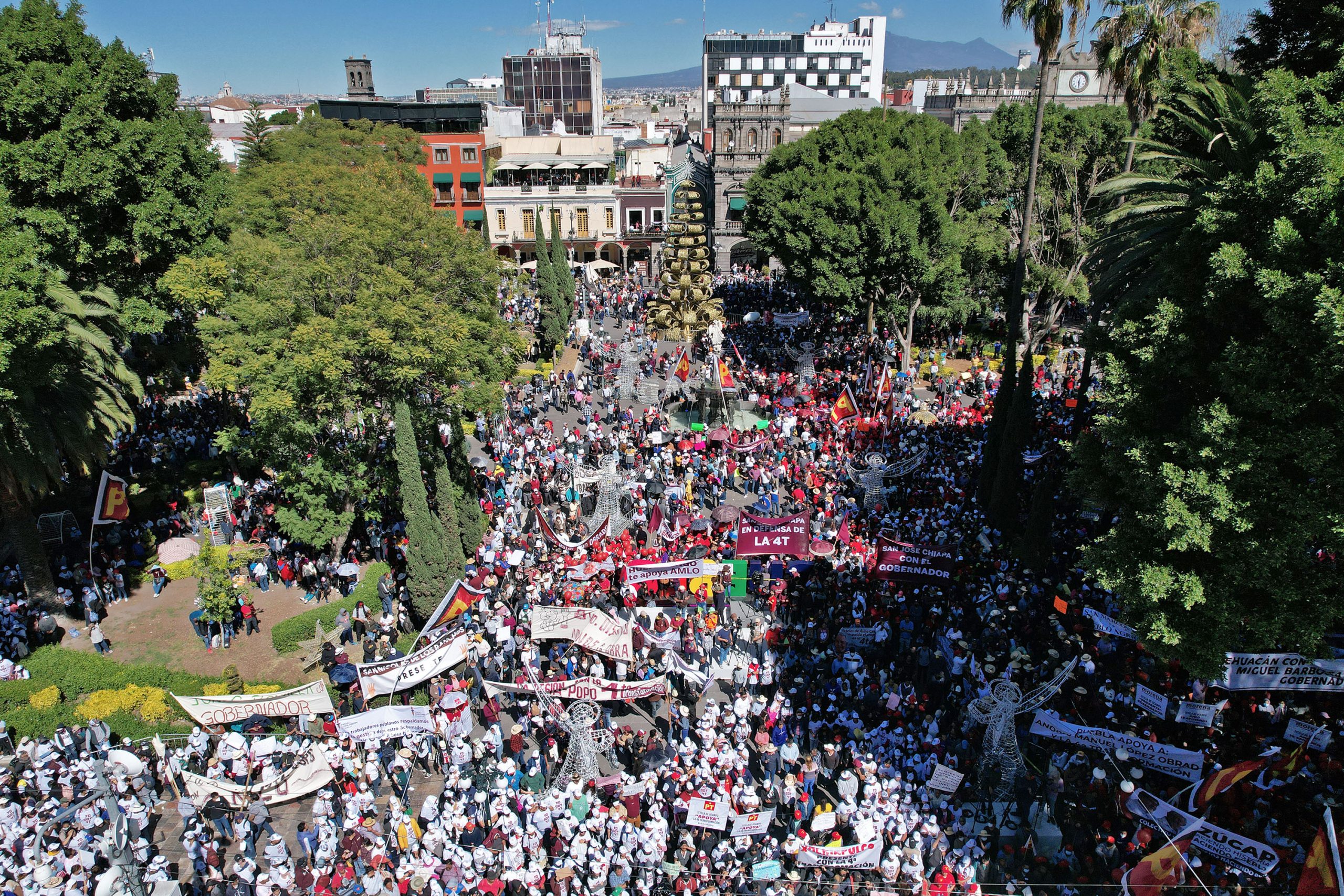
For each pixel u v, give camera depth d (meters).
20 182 29.25
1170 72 32.22
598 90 149.12
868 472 34.81
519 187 88.19
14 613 27.62
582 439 42.72
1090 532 32.56
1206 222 19.22
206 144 38.94
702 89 148.75
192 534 34.94
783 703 22.39
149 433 42.44
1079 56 90.06
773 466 38.34
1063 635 24.98
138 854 19.25
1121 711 22.47
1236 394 17.83
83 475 37.19
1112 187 27.36
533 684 22.22
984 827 19.50
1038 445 37.84
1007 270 57.53
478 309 34.03
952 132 57.31
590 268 85.06
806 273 53.06
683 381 49.03
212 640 27.55
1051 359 53.22
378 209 33.75
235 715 21.84
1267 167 18.14
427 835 18.36
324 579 30.20
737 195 88.75
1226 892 16.88
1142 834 17.95
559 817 19.00
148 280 35.22
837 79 147.50
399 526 33.28
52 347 25.69
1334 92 20.16
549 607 24.47
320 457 29.53
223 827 19.88
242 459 37.50
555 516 35.00
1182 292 20.48
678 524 33.22
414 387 31.03
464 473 32.38
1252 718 22.38
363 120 76.19
